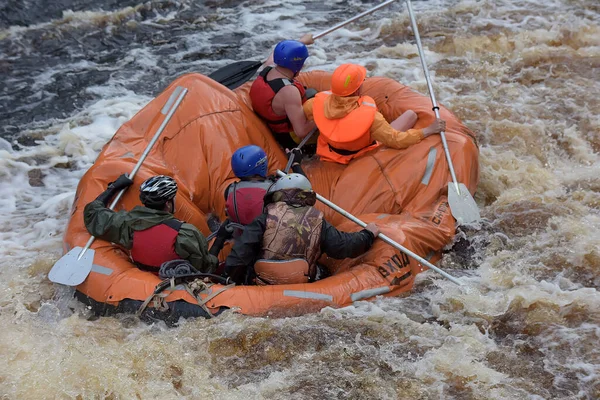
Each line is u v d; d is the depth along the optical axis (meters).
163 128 10.61
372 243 9.43
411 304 9.09
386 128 10.66
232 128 11.05
